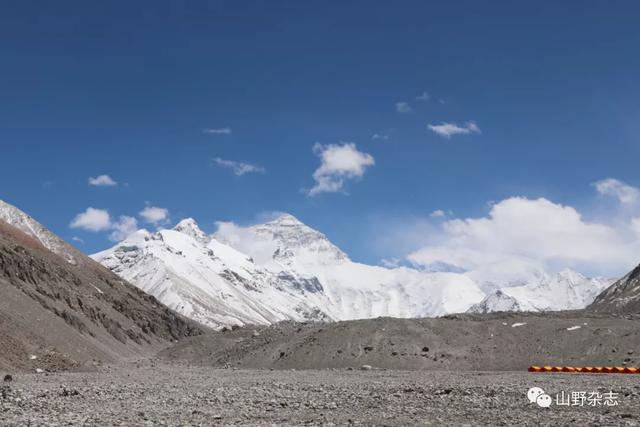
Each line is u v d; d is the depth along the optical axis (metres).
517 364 129.62
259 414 55.12
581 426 46.41
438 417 53.25
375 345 142.75
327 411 57.84
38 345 129.88
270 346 158.88
